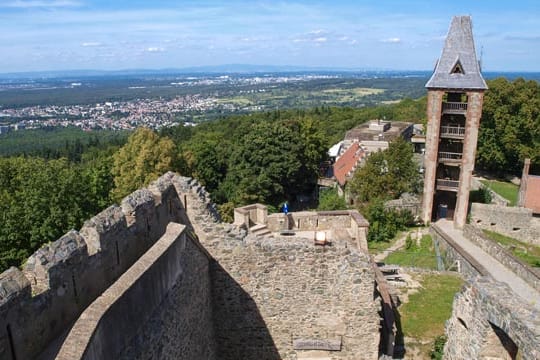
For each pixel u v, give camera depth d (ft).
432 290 62.03
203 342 37.01
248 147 159.74
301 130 189.47
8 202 100.01
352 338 40.37
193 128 344.08
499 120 157.17
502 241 108.06
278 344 40.93
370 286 39.04
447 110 115.24
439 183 117.29
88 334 18.44
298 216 63.52
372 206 109.09
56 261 21.94
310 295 39.58
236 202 152.76
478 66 110.83
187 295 32.76
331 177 182.19
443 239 95.66
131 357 22.93
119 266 28.22
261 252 38.73
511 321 28.43
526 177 118.62
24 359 19.39
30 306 19.76
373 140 198.39
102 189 128.77
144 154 127.34
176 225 32.14
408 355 47.70
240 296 39.65
